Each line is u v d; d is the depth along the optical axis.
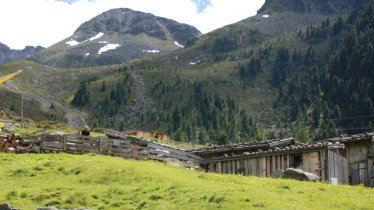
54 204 31.30
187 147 138.25
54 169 41.31
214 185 35.81
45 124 144.12
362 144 53.62
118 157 54.47
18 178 39.00
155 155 59.66
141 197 32.53
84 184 37.00
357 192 36.31
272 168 54.22
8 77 97.62
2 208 27.98
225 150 63.34
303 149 52.16
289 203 30.69
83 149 56.69
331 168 50.97
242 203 29.75
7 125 102.50
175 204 30.70
